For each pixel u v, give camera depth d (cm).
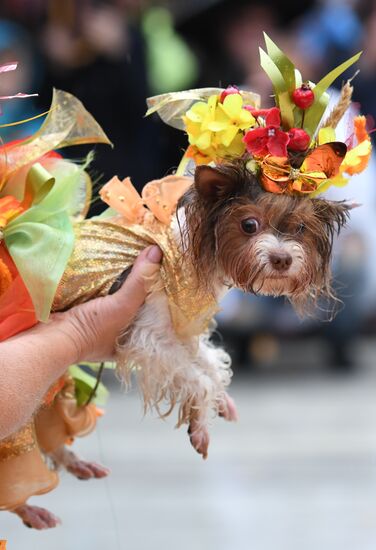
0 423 420
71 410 497
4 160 458
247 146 431
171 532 721
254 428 979
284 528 732
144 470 854
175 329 455
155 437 950
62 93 466
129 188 464
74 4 980
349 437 947
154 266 444
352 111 486
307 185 432
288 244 429
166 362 452
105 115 973
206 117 438
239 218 431
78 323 441
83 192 479
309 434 958
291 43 1120
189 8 1100
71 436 501
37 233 443
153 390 458
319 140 441
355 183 1091
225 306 1144
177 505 779
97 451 896
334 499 793
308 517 756
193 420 461
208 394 459
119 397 1095
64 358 437
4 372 421
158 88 997
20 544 700
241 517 754
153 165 978
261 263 427
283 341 1240
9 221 450
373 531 724
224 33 1091
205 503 782
